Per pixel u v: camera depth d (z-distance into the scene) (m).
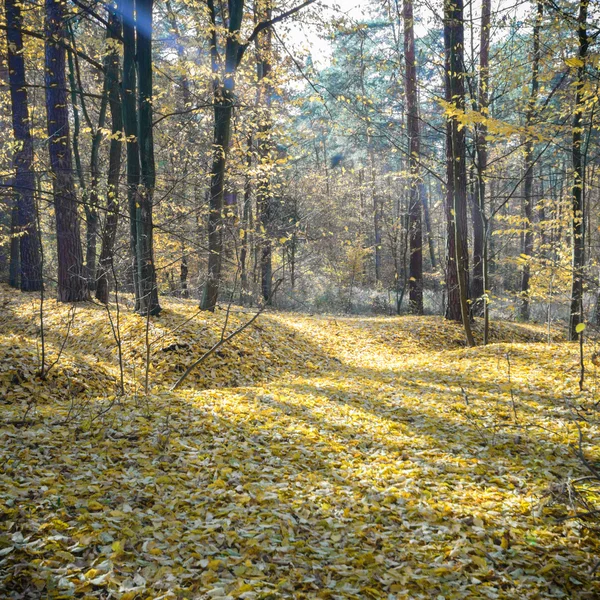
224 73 13.25
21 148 13.56
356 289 26.19
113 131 14.98
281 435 6.59
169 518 4.24
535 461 5.93
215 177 13.18
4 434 5.40
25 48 15.79
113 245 10.95
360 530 4.38
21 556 3.39
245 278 18.67
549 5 8.83
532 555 4.04
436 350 14.61
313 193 24.17
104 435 5.80
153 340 10.93
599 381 8.73
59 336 12.50
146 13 11.96
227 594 3.34
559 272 13.12
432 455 6.23
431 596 3.55
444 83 15.55
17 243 18.22
